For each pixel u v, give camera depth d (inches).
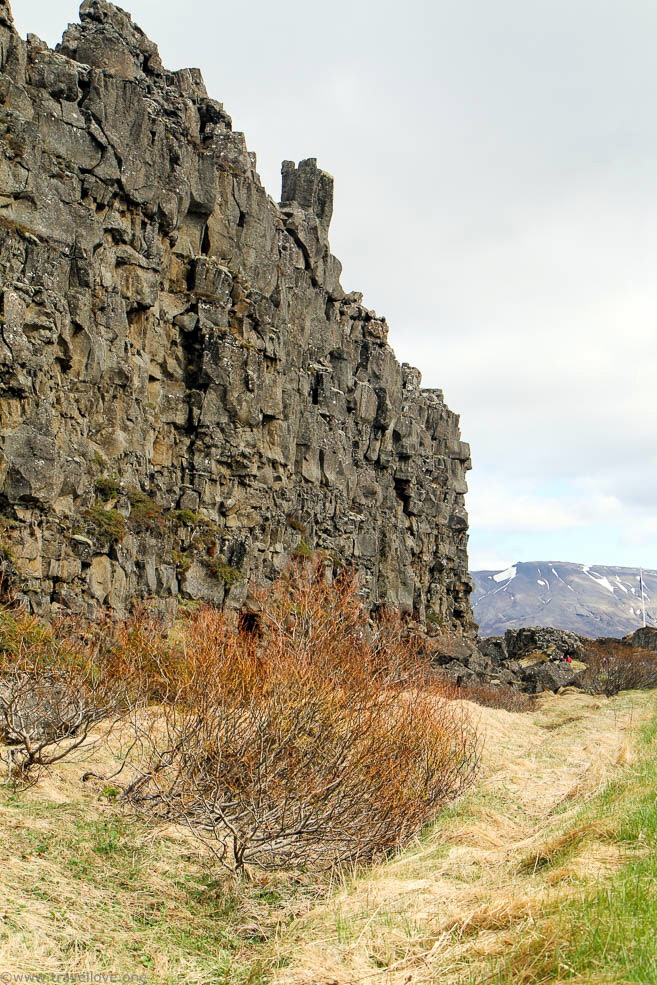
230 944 312.3
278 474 1261.1
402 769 468.4
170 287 1122.0
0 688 502.3
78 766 482.3
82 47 1014.4
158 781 436.5
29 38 929.5
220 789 394.6
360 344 1747.0
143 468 1018.1
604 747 803.4
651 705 1302.9
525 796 582.9
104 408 952.3
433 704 607.5
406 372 2134.6
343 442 1579.7
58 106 917.8
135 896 331.6
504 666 2030.0
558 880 296.7
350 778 415.8
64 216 880.3
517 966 229.6
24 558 772.6
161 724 526.6
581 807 464.4
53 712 495.2
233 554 1100.5
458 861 395.2
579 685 1902.1
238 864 375.6
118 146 978.7
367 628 991.0
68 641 621.6
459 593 2193.7
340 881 388.8
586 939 224.5
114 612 841.5
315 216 1565.0
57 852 353.7
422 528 1942.7
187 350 1133.1
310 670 467.8
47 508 810.8
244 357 1168.2
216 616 783.7
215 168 1157.7
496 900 290.8
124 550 892.0
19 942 264.4
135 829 401.1
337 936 292.7
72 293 892.0
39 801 414.9
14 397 781.9
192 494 1098.1
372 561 1632.6
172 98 1143.0
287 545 1272.1
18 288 802.8
